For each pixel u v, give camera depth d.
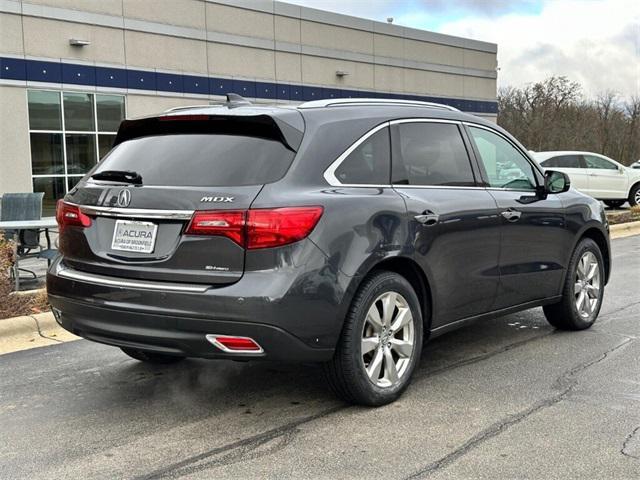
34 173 16.97
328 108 4.12
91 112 18.00
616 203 21.00
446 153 4.67
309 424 3.84
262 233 3.47
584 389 4.38
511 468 3.26
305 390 4.41
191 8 20.06
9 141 16.36
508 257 4.94
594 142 62.88
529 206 5.13
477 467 3.27
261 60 22.20
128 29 18.55
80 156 17.88
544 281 5.37
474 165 4.85
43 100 17.02
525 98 62.88
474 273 4.64
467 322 4.76
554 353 5.21
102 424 3.90
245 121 3.83
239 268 3.51
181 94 19.98
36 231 7.94
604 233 6.06
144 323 3.64
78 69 17.55
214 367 4.95
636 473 3.20
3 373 4.88
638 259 10.44
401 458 3.38
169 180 3.79
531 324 6.14
